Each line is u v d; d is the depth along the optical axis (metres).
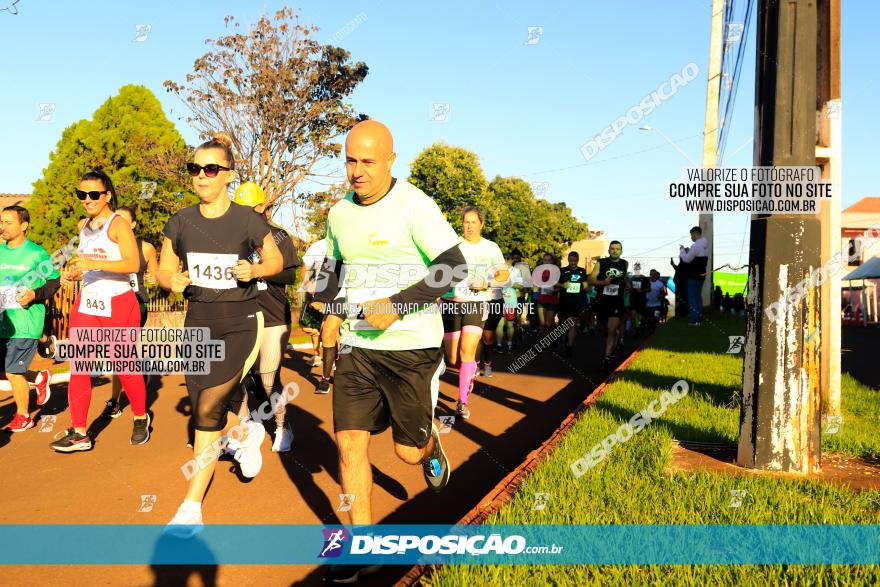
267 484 4.64
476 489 4.57
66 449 5.48
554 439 5.02
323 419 7.00
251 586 3.07
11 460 5.31
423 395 3.30
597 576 2.60
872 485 3.83
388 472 4.98
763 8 4.62
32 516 4.00
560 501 3.43
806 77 4.04
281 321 5.52
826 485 3.70
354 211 3.39
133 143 23.02
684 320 19.48
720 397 6.69
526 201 71.00
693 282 17.22
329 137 20.45
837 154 5.98
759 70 4.58
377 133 3.25
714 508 3.35
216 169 3.87
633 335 17.48
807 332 4.08
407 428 3.32
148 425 6.00
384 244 3.34
